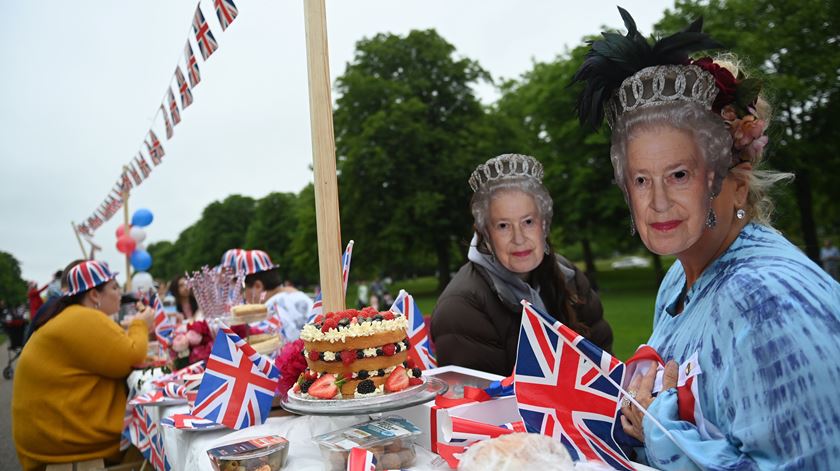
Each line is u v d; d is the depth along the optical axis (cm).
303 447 198
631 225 156
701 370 137
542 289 278
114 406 443
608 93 162
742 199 151
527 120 3184
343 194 2778
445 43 2962
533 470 126
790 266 129
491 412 188
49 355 425
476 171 265
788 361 115
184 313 749
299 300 539
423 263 3419
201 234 5994
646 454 148
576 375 154
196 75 316
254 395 225
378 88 2800
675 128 143
